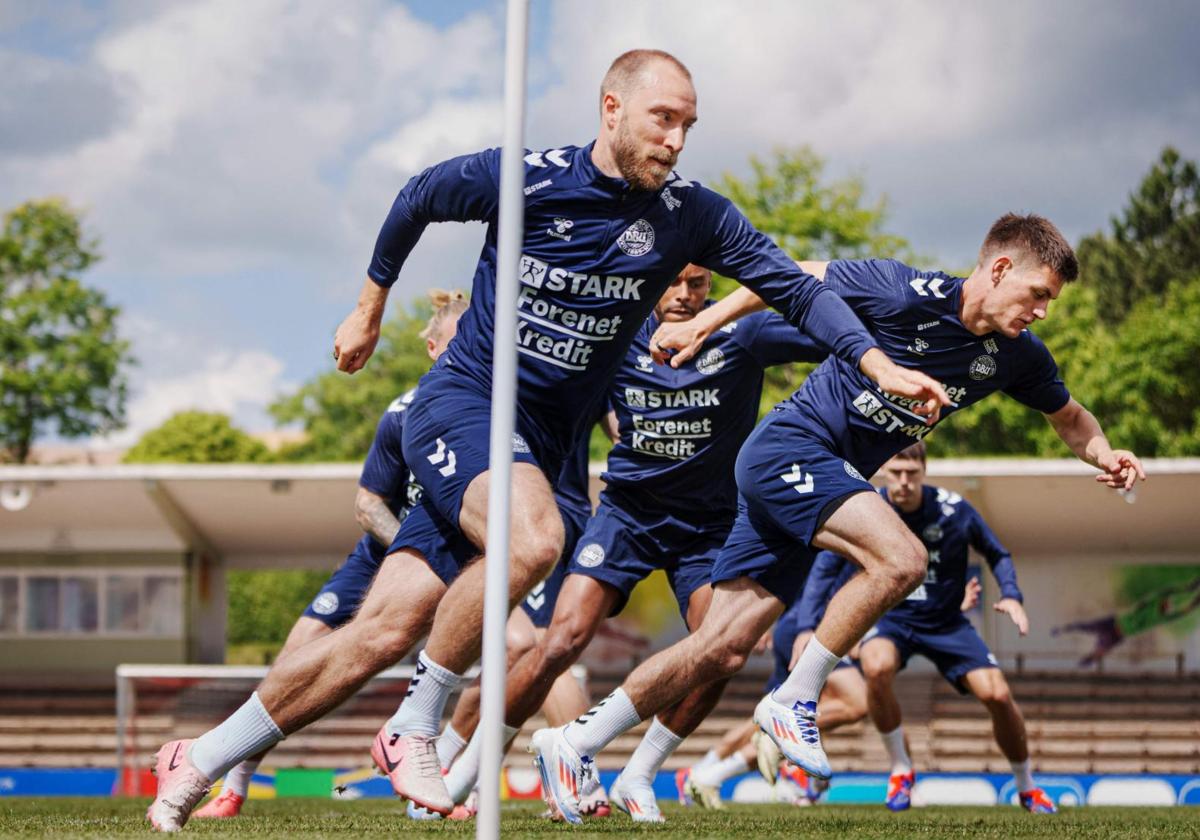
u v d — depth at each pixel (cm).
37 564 2856
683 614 712
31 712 2705
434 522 464
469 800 714
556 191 446
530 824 553
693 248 461
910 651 1010
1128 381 4594
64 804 988
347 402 6209
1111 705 2492
